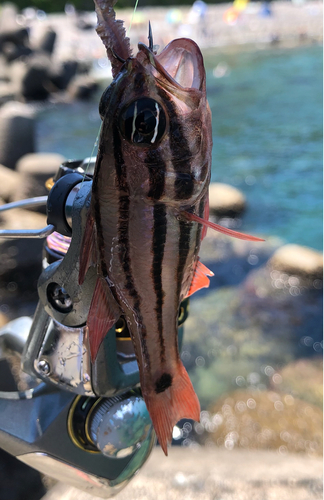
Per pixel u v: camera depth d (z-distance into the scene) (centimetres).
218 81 2016
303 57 2419
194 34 3155
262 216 843
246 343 500
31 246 596
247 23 3256
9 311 566
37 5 3459
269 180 1007
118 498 195
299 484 201
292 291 595
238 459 227
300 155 1139
